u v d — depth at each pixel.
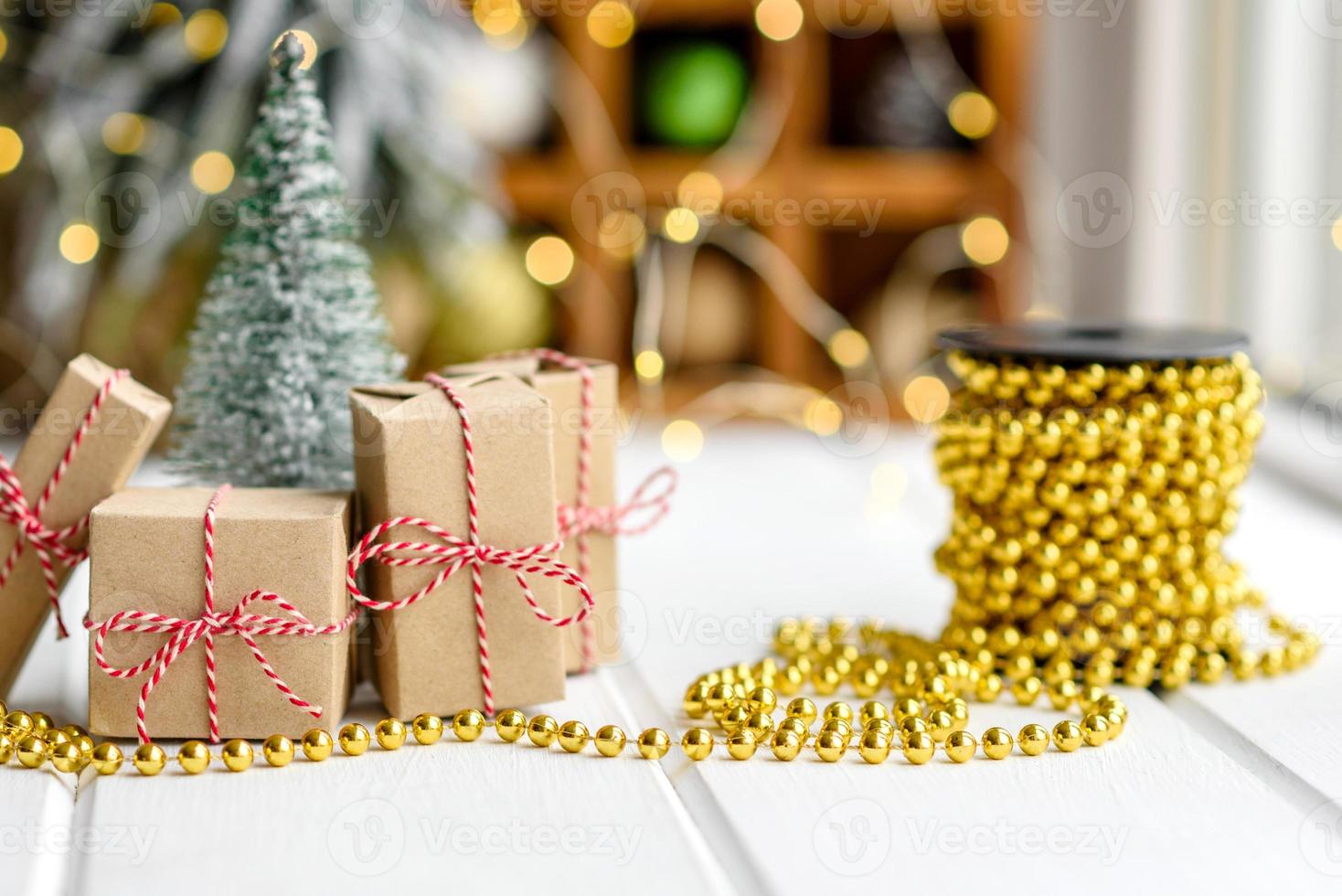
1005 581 0.45
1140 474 0.44
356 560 0.42
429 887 0.39
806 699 0.43
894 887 0.39
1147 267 0.71
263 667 0.42
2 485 0.43
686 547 0.56
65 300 0.62
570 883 0.39
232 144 0.59
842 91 0.90
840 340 0.85
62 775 0.42
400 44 0.60
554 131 0.84
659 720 0.44
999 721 0.44
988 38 0.79
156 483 0.58
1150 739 0.43
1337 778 0.41
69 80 0.61
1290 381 0.65
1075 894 0.38
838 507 0.60
